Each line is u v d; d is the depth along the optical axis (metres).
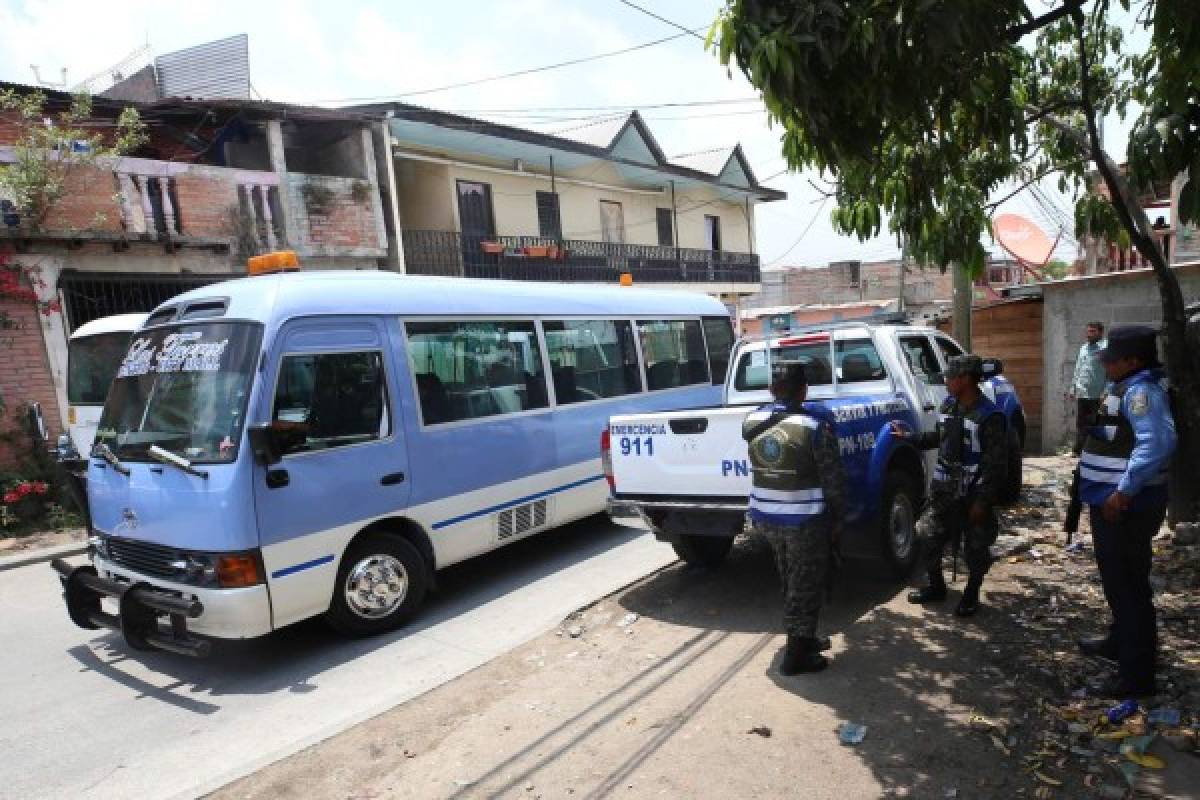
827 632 4.71
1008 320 11.23
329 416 5.22
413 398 5.79
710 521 5.25
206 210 11.04
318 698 4.51
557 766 3.48
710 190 25.64
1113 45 6.12
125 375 5.61
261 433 4.61
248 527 4.66
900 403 5.90
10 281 9.34
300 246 12.11
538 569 6.82
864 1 3.20
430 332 6.08
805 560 4.06
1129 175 4.09
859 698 3.82
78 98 10.17
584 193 20.55
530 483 6.75
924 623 4.71
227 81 15.13
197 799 3.46
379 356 5.63
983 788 3.04
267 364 4.90
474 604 6.01
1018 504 7.34
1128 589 3.55
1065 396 10.28
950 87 3.79
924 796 3.02
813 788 3.13
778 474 4.07
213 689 4.74
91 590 5.14
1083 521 6.71
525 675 4.55
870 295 42.03
